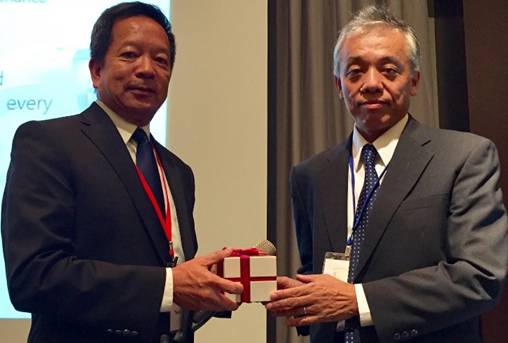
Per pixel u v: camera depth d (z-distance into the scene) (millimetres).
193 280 1256
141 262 1333
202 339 2209
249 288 1336
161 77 1518
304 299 1347
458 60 2453
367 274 1453
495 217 1425
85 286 1223
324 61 2783
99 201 1317
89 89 2283
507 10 2355
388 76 1586
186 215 1546
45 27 2314
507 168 2252
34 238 1242
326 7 2824
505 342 2094
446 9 2625
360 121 1612
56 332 1264
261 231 2293
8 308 2086
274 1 2863
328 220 1606
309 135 2713
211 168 2330
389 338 1334
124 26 1497
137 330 1234
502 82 2311
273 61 2826
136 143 1522
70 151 1345
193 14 2434
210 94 2379
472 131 2301
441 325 1347
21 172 1309
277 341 2594
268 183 2740
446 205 1446
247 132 2355
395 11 2729
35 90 2271
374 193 1544
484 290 1343
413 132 1582
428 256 1423
